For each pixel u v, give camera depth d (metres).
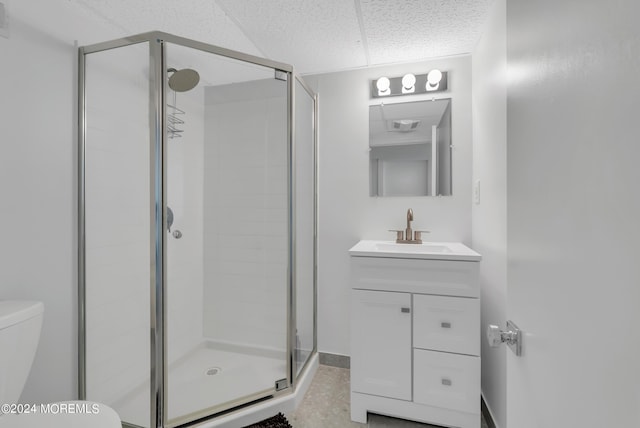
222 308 2.00
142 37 1.42
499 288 1.41
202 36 1.75
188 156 1.94
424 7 1.49
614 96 0.34
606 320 0.35
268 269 1.88
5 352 1.00
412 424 1.56
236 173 1.99
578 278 0.41
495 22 1.45
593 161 0.38
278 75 1.79
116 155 1.48
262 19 1.58
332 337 2.19
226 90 1.97
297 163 1.90
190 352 1.92
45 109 1.31
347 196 2.18
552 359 0.49
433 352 1.50
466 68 1.97
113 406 1.45
